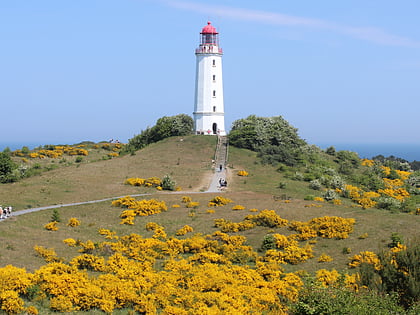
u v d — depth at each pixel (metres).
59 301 38.06
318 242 59.16
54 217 66.12
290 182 97.88
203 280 44.81
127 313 39.03
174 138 129.88
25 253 48.84
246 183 95.69
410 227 61.06
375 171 124.75
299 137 133.50
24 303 37.53
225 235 60.88
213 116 132.50
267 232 63.31
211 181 97.19
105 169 103.19
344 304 37.91
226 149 119.75
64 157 135.25
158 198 81.69
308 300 38.81
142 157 115.31
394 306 38.75
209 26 133.62
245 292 43.44
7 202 76.12
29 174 99.44
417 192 112.12
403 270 42.50
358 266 50.56
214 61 131.88
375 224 63.25
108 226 65.81
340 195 93.50
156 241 57.88
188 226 65.06
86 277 42.41
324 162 120.75
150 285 43.03
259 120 132.00
